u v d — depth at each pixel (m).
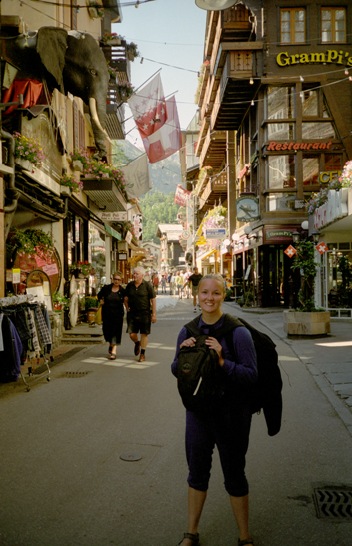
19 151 9.94
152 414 6.31
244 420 3.20
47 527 3.48
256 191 25.50
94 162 16.69
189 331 3.31
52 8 14.36
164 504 3.84
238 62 23.78
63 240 15.14
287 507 3.81
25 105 10.29
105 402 6.92
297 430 5.70
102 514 3.68
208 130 36.59
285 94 24.09
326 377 8.23
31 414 6.36
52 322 11.97
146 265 58.16
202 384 3.00
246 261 29.55
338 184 15.70
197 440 3.23
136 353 10.43
